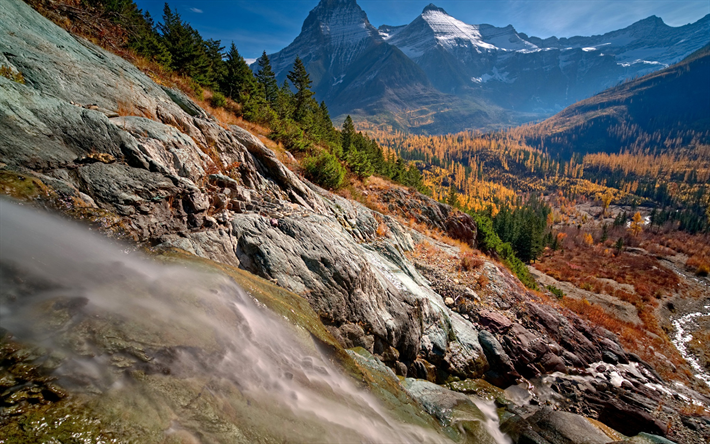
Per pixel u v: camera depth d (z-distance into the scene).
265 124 23.47
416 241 20.45
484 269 19.19
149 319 3.53
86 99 7.01
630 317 37.62
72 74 7.13
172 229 6.32
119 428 2.45
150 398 2.80
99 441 2.28
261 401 3.69
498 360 12.46
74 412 2.37
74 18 11.80
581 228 134.38
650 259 81.50
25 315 2.83
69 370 2.62
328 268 8.05
